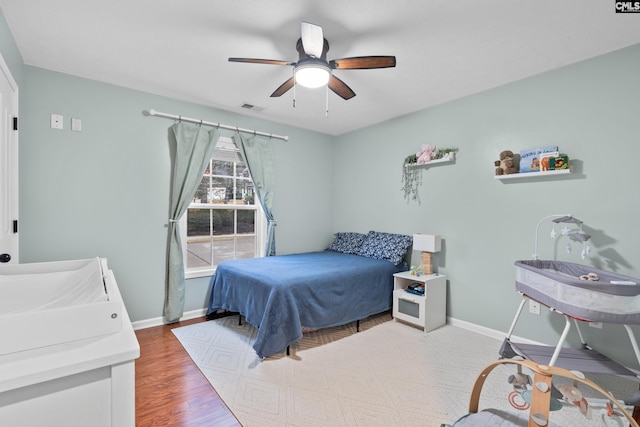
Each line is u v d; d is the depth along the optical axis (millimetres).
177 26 1987
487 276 2982
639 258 2162
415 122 3629
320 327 2711
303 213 4391
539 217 2641
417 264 3586
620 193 2236
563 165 2424
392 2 1744
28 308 1358
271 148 4000
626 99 2213
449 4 1761
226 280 3127
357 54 2301
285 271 2859
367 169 4250
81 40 2152
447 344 2750
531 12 1826
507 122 2840
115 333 939
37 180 2541
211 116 3488
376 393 2006
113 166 2900
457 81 2797
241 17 1887
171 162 3230
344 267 3092
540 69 2562
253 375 2211
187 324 3186
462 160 3182
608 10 1803
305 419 1755
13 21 1923
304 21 1916
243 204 3891
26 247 2494
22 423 749
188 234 3459
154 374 2213
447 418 1774
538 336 2637
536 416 952
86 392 818
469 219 3127
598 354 2080
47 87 2582
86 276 1535
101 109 2834
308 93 3102
